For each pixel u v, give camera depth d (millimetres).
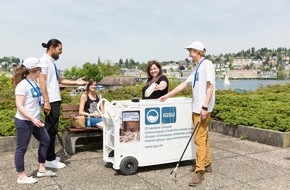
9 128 7234
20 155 5070
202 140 5238
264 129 7719
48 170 5605
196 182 5000
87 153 6906
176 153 5852
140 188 4902
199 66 5309
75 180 5270
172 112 5758
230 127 8586
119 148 5438
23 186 5016
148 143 5617
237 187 4930
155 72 6441
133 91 13039
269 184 5051
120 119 5410
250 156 6590
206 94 5207
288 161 6242
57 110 5957
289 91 15594
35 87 5074
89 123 6887
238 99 10977
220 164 6062
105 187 4953
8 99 10547
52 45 5867
